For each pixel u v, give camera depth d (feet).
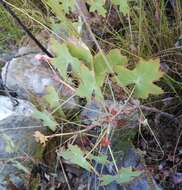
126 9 0.77
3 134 0.93
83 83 0.70
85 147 0.95
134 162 0.89
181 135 0.90
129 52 0.87
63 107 0.99
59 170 0.98
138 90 0.71
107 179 0.78
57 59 0.72
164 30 0.93
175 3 0.95
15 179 0.99
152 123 0.92
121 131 0.92
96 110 0.91
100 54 0.68
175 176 0.86
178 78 0.91
